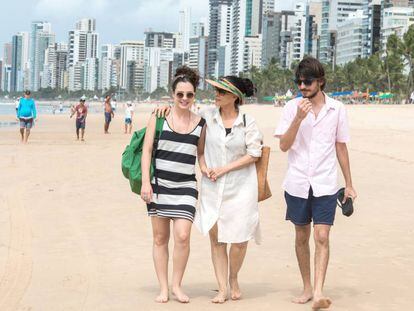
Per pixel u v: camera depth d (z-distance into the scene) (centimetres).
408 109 7512
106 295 605
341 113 579
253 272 698
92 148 2259
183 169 585
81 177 1441
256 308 572
